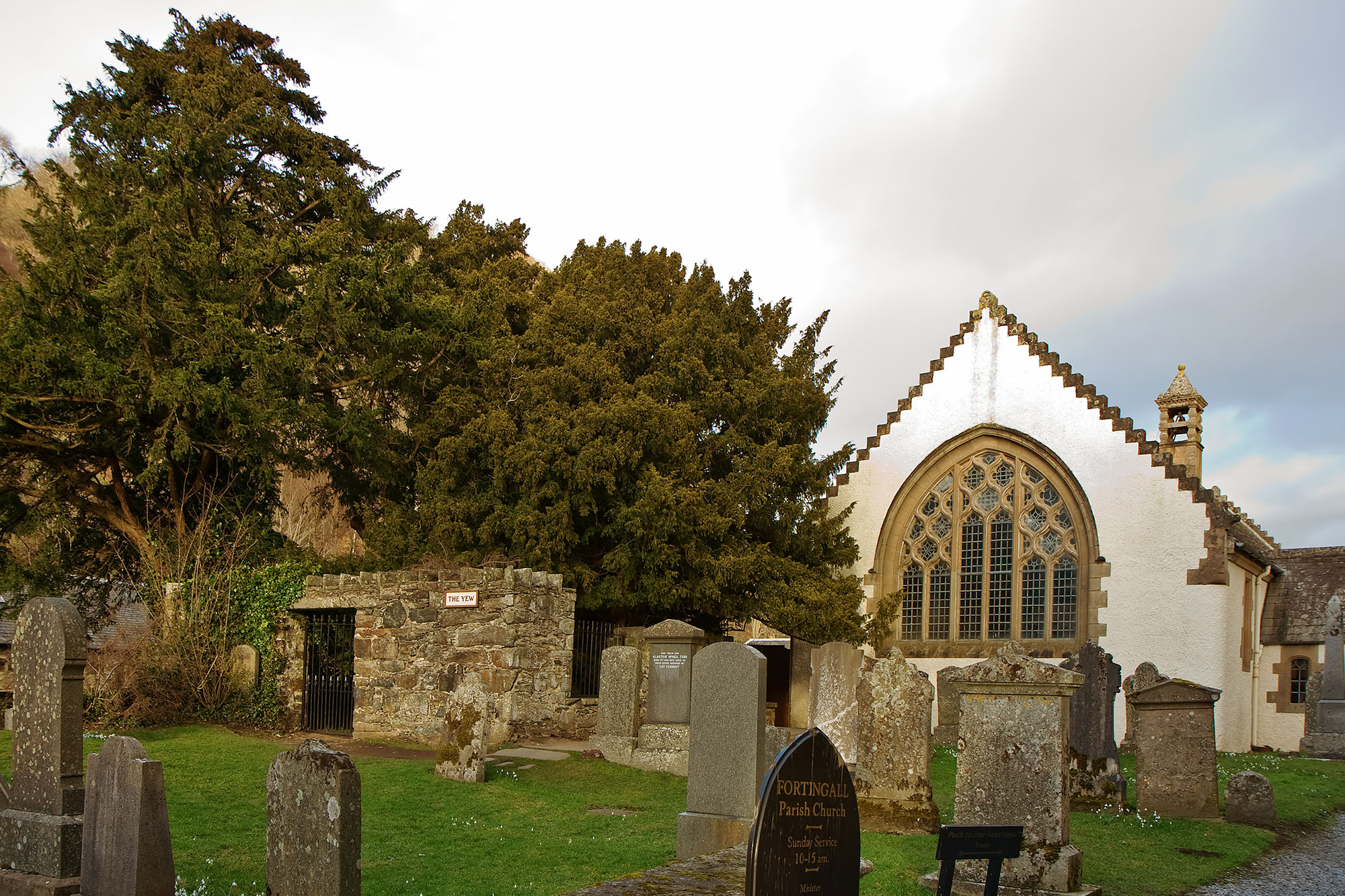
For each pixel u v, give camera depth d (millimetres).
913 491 28859
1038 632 26438
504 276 26766
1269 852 11602
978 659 26797
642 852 10000
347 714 18188
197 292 20391
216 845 9641
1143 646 24797
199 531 19906
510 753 15719
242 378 20906
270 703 18469
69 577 24219
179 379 18812
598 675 19656
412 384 23078
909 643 28219
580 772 14617
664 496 20141
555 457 20844
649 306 25453
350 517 26297
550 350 22844
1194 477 26312
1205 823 12930
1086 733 14141
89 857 7348
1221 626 23984
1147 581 24984
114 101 24312
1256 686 27703
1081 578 25922
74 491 23266
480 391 23469
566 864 9422
